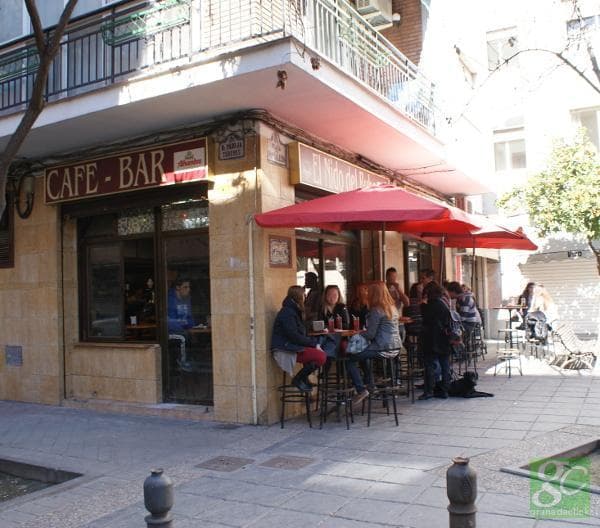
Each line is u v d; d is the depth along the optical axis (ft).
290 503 15.55
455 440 20.65
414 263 44.78
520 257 60.90
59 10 29.55
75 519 15.39
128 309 29.99
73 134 27.30
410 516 14.17
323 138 30.01
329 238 32.04
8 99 28.94
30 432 25.12
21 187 32.04
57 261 30.91
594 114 56.90
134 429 24.84
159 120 25.86
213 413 25.61
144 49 26.30
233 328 25.12
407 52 39.88
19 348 32.14
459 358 35.78
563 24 56.90
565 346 37.81
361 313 29.37
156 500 10.34
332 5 25.98
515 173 60.64
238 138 25.14
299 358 23.26
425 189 45.01
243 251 24.95
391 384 24.62
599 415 23.54
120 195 28.81
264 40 22.91
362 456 19.34
